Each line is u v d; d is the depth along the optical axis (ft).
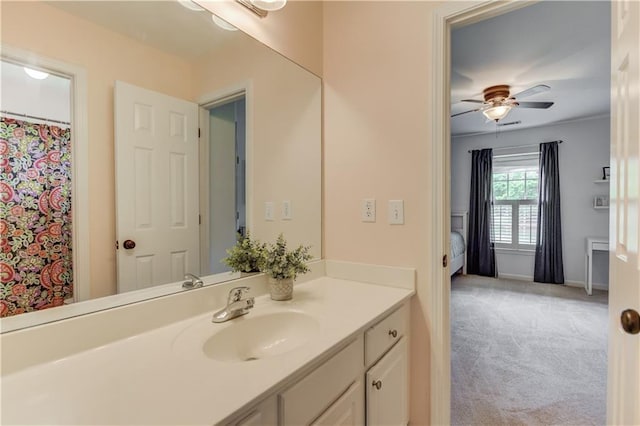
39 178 2.79
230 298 3.84
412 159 4.93
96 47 3.17
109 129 3.26
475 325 9.97
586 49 8.03
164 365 2.59
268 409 2.38
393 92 5.10
